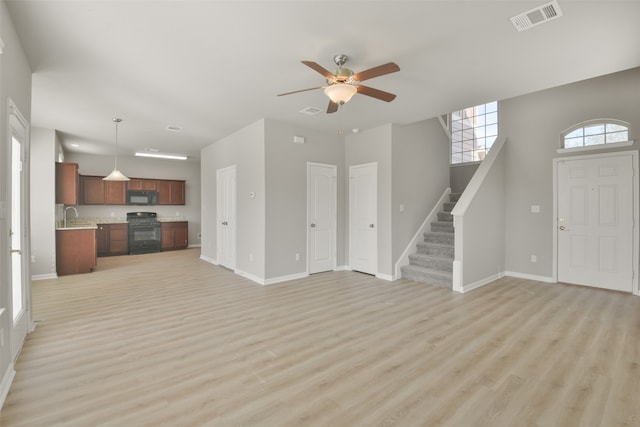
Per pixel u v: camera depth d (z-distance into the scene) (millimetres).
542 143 4961
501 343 2771
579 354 2557
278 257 5012
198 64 3072
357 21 2385
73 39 2615
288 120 4949
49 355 2559
